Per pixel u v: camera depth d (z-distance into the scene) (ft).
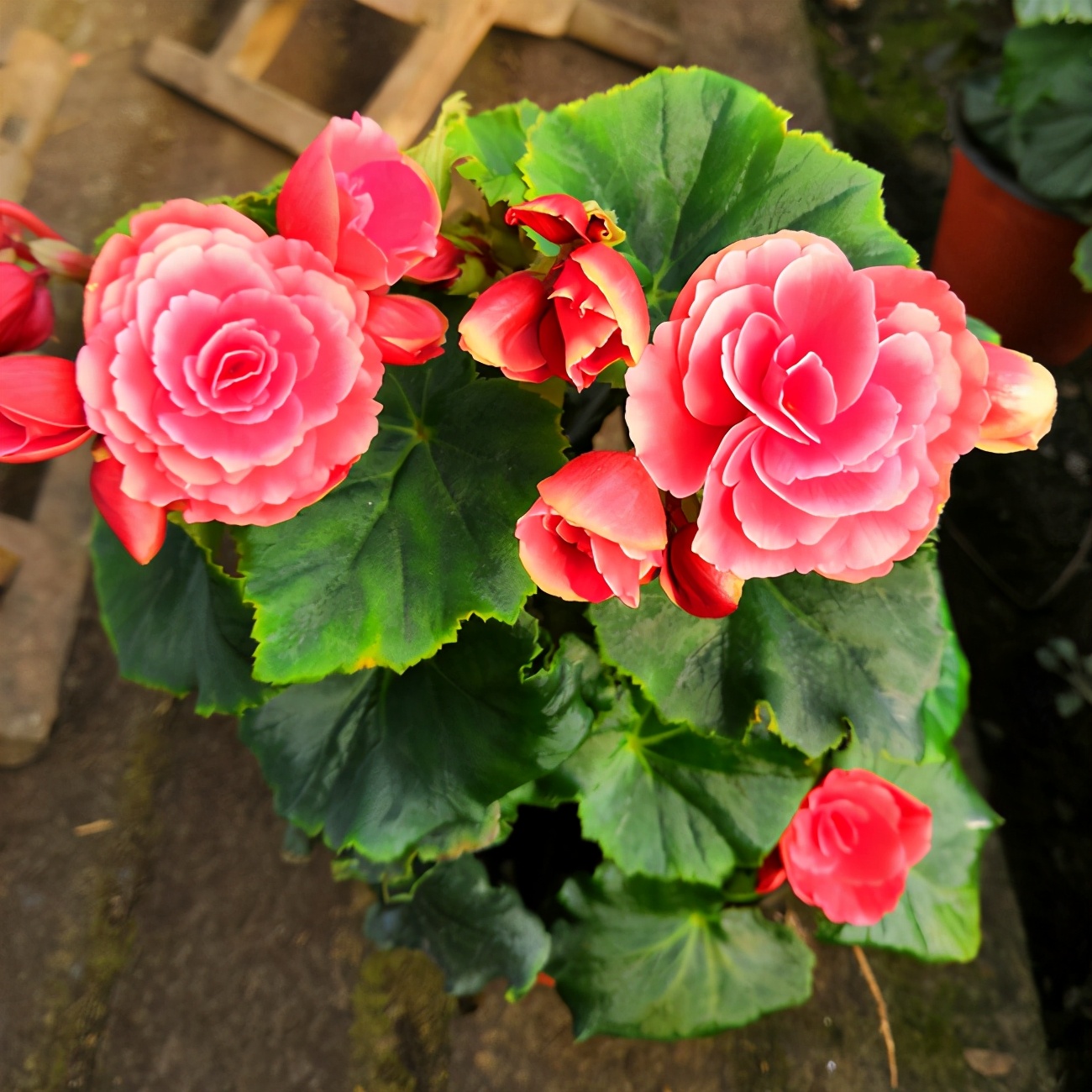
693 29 2.39
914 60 2.59
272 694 1.17
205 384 0.85
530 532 0.90
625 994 1.35
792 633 1.11
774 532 0.86
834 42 2.61
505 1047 1.54
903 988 1.62
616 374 0.99
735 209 1.12
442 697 1.15
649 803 1.26
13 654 1.78
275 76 2.35
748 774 1.25
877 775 1.34
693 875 1.25
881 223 1.09
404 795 1.16
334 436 0.90
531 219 0.89
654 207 1.14
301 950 1.63
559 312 0.88
